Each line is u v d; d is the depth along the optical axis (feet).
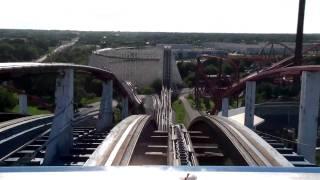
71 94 132.77
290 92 448.65
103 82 212.64
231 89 291.99
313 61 463.42
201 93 424.46
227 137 137.80
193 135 199.41
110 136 123.65
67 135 129.80
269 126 399.03
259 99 440.45
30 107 340.80
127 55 650.43
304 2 354.33
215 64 588.91
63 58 616.39
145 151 136.46
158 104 414.62
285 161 97.04
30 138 155.02
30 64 105.50
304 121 147.84
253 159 101.45
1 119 205.98
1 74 88.48
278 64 346.74
